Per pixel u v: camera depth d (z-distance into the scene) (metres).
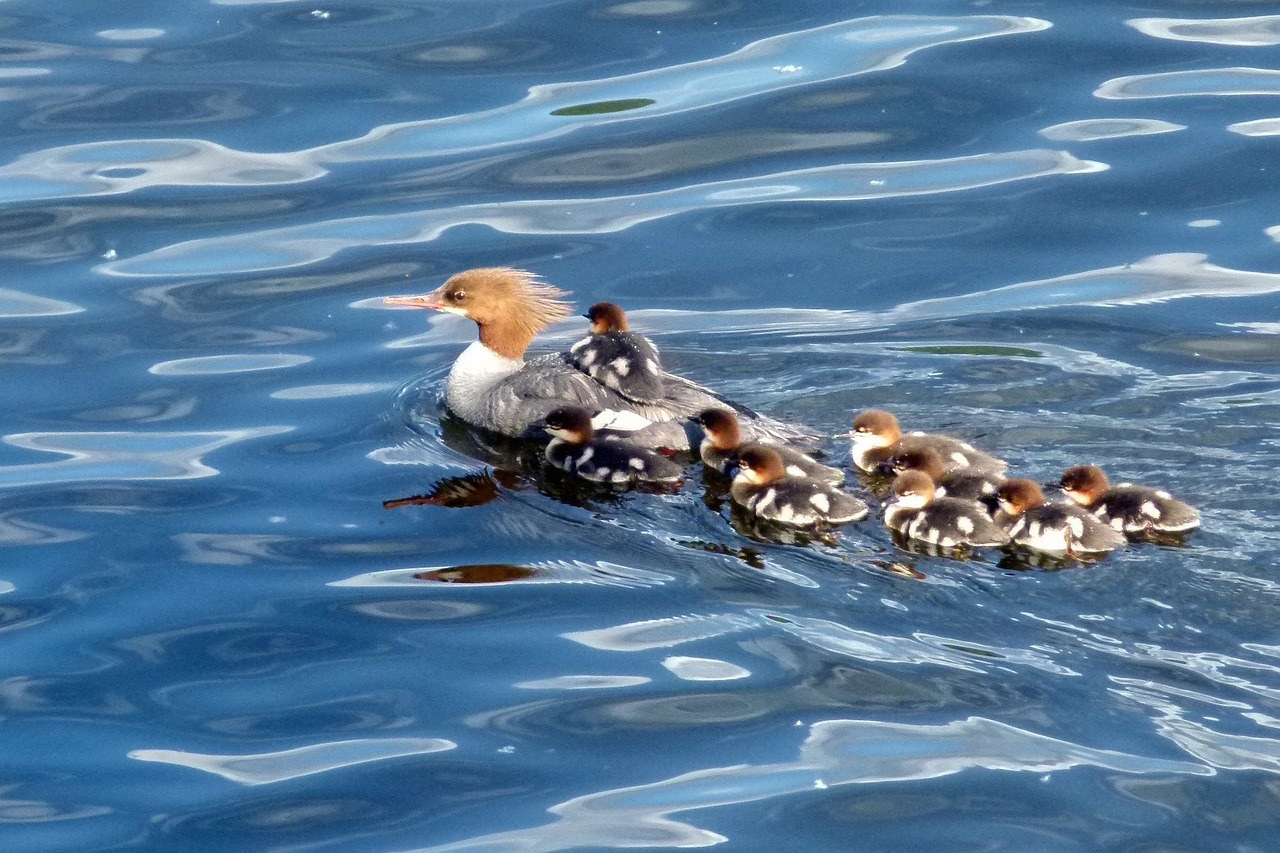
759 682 12.18
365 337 18.47
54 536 14.52
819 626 12.77
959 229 19.94
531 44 23.78
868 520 14.45
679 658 12.49
